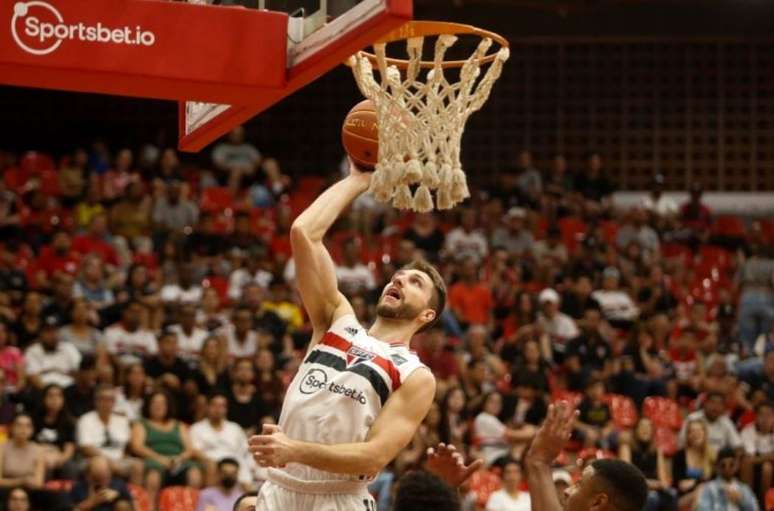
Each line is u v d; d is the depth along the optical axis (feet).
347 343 15.30
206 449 38.93
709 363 49.93
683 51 76.54
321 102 75.97
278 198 63.67
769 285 58.80
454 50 51.62
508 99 76.64
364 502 15.19
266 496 15.16
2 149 73.10
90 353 41.45
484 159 76.54
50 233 55.83
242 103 16.28
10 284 48.78
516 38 76.28
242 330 45.21
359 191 16.07
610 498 13.53
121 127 74.13
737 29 76.02
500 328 52.21
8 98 73.31
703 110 76.33
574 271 56.95
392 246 57.88
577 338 49.32
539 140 76.59
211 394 40.93
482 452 40.93
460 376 44.88
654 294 56.18
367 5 13.70
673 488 41.50
